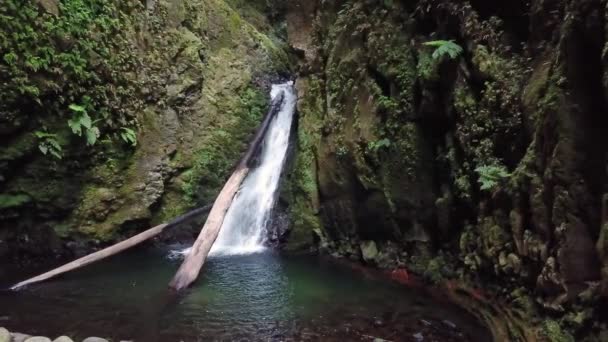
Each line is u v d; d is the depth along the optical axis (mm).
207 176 10156
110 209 8648
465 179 6230
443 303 6180
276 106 11781
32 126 7598
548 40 5203
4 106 7078
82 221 8383
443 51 6016
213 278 7410
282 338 5148
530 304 4969
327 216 9164
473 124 6016
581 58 4211
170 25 10367
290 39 11617
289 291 6766
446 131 6938
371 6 8594
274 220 9844
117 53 8805
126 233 8898
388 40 7848
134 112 9023
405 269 7469
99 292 6621
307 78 10531
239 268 7980
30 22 7348
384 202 7902
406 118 7418
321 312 5938
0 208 7645
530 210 4961
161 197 9461
